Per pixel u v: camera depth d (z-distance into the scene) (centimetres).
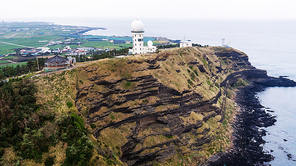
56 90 9262
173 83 12650
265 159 11369
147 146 10325
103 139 9319
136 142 10250
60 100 8956
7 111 7312
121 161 9119
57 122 7981
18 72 12344
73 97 9406
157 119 11356
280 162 11175
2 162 6303
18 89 8225
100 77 10825
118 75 11381
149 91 11569
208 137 12450
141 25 15738
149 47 17050
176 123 11669
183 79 13812
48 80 9556
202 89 14475
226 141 12838
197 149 11656
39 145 7112
